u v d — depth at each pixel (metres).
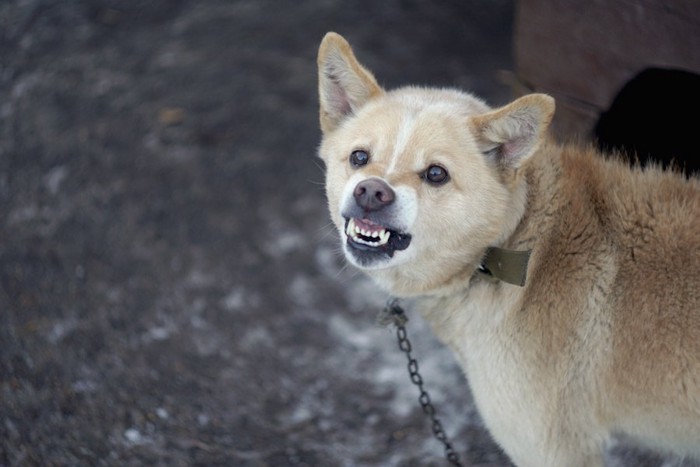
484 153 3.58
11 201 6.70
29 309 5.64
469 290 3.76
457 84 8.49
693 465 4.49
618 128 4.90
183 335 5.82
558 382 3.61
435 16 9.81
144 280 6.22
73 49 8.71
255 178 7.38
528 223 3.68
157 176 7.25
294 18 9.59
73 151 7.34
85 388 5.06
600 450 3.82
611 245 3.62
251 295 6.34
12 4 9.33
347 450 5.03
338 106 3.96
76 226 6.59
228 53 8.87
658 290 3.49
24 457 4.41
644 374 3.52
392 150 3.54
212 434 4.98
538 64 5.29
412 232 3.48
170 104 8.06
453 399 5.48
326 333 6.11
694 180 3.68
